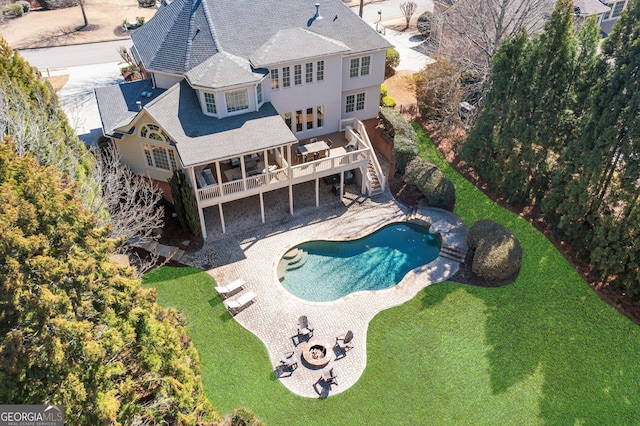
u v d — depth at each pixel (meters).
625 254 25.09
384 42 34.41
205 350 23.14
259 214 31.92
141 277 24.59
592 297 26.27
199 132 28.34
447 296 26.42
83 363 14.70
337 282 27.50
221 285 26.66
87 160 26.61
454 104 36.59
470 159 34.06
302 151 31.36
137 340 16.91
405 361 22.98
